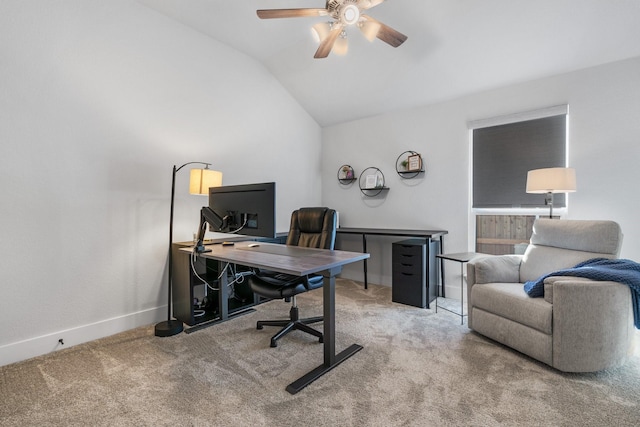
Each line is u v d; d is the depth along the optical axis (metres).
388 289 3.85
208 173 2.80
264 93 3.82
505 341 2.16
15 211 2.05
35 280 2.13
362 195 4.32
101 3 2.43
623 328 1.83
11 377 1.84
